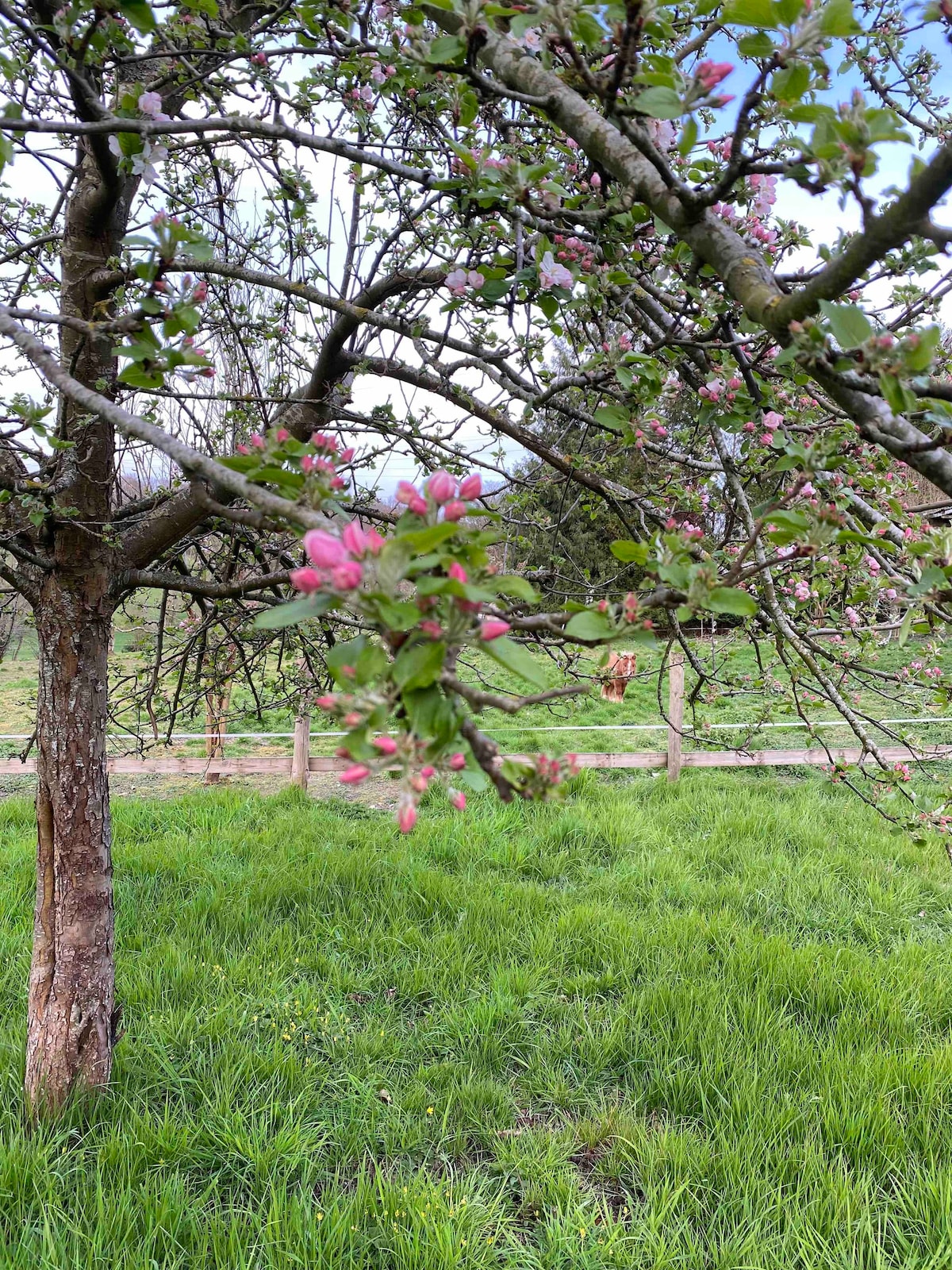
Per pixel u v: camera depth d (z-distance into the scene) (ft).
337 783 25.46
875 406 3.13
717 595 3.46
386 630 2.48
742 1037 11.70
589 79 3.33
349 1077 10.70
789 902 16.10
